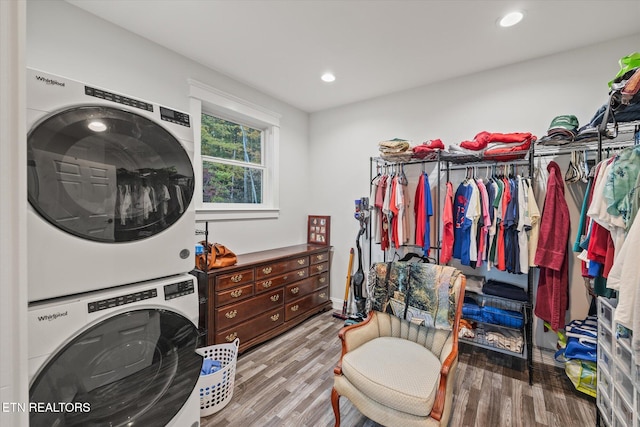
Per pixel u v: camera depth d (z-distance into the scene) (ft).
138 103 3.48
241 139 9.89
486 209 7.11
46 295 2.65
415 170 9.70
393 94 10.09
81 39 5.84
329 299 11.51
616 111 5.09
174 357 3.64
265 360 7.34
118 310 3.14
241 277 7.45
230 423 5.16
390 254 10.20
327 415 5.41
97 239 3.04
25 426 1.41
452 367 4.42
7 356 1.35
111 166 3.19
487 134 7.30
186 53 7.52
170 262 3.76
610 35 6.56
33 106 2.62
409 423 4.03
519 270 6.76
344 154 11.32
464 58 7.68
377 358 4.88
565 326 7.00
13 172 1.35
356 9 5.76
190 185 4.06
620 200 4.22
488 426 5.14
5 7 1.30
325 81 9.16
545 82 7.53
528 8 5.66
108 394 3.01
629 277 3.66
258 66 8.19
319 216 11.85
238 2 5.58
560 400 5.86
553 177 6.66
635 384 3.90
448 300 5.16
